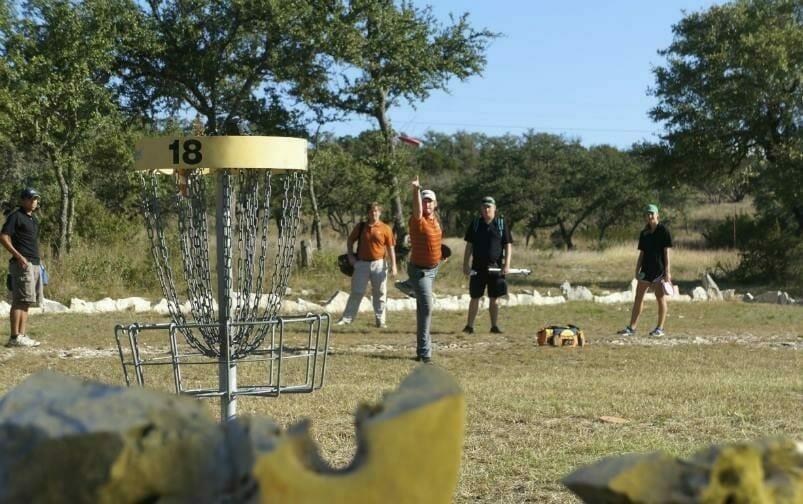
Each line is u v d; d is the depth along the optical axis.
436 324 16.83
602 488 1.46
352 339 14.34
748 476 1.43
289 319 5.47
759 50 33.56
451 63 33.69
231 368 5.38
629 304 21.14
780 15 35.50
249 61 32.12
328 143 41.38
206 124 32.41
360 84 33.28
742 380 9.92
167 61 31.42
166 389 9.00
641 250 15.27
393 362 11.48
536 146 64.00
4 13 25.59
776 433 7.00
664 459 1.48
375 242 16.17
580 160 63.25
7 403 1.35
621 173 62.34
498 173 63.84
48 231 26.78
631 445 6.43
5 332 14.48
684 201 69.06
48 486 1.28
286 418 7.23
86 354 12.28
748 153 36.78
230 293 5.32
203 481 1.33
